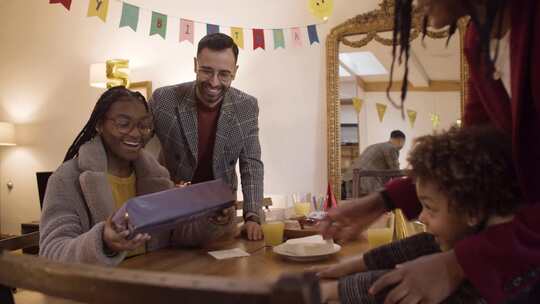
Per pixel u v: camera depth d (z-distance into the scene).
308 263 1.07
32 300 1.03
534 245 0.59
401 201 0.89
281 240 1.31
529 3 0.62
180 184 1.70
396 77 2.79
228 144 1.83
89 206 1.18
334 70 2.96
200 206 1.07
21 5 4.24
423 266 0.62
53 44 4.09
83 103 3.97
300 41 3.10
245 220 1.72
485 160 0.65
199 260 1.12
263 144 3.21
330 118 2.96
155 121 1.81
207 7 3.36
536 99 0.62
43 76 4.15
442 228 0.70
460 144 0.68
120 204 1.33
